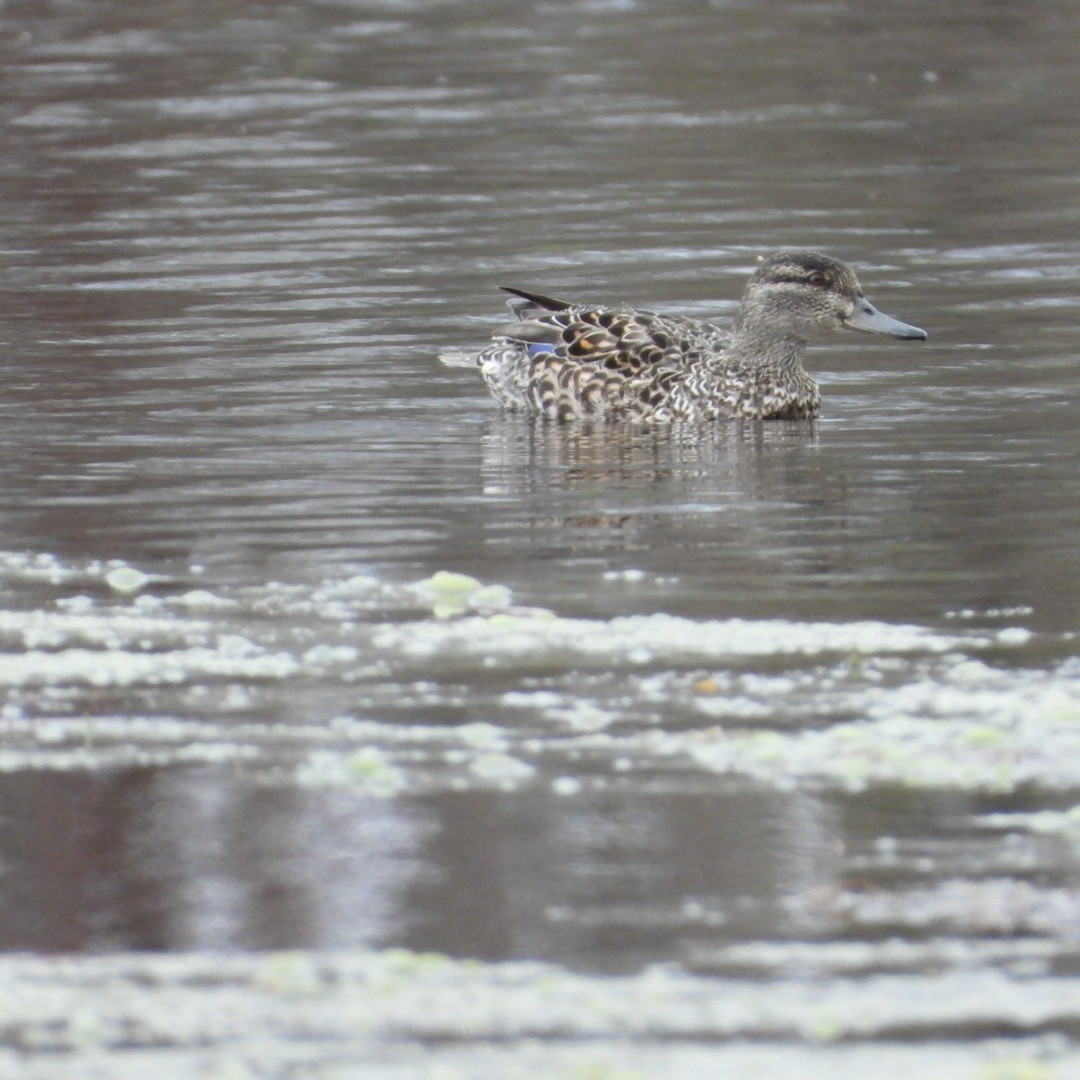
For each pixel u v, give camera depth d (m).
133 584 12.95
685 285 22.56
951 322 20.86
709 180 28.03
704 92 34.09
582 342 18.55
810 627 11.81
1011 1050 7.25
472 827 9.25
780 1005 7.62
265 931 8.32
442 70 36.22
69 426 17.30
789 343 18.16
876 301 21.69
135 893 8.66
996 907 8.38
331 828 9.25
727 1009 7.59
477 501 15.02
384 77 35.66
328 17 41.12
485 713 10.58
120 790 9.72
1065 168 28.00
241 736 10.36
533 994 7.75
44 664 11.43
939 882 8.62
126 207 26.92
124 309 21.72
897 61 36.28
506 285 22.66
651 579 12.88
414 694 10.87
